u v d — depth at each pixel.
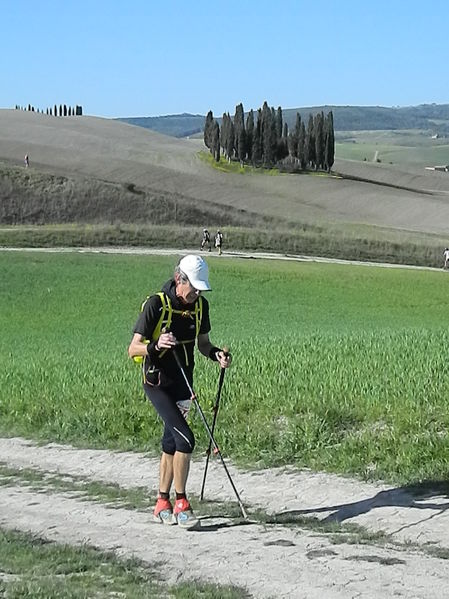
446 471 10.48
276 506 9.93
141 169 139.50
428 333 25.12
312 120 175.00
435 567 7.43
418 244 83.62
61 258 65.81
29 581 7.33
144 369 8.99
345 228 97.44
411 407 12.73
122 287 55.22
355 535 8.56
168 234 80.62
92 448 13.35
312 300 53.38
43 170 104.75
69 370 19.62
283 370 16.56
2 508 10.24
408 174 191.38
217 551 8.12
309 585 7.04
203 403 13.99
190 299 8.83
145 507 10.05
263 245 80.50
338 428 12.47
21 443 13.94
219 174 158.25
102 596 6.91
